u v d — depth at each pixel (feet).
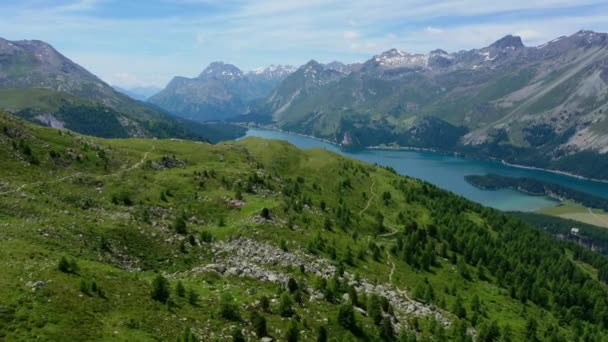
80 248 305.12
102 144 609.01
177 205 474.90
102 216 381.81
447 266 582.76
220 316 249.75
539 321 503.61
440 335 338.95
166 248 356.79
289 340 247.50
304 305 295.89
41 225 315.58
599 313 593.42
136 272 305.94
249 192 563.48
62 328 194.80
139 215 409.49
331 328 280.92
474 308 460.55
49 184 426.10
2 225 304.71
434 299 436.35
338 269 380.99
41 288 216.54
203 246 374.84
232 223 439.22
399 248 563.48
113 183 485.15
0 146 453.99
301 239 426.92
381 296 356.59
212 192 528.22
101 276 252.83
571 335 494.18
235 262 350.02
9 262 238.89
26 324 189.47
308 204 618.03
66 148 522.06
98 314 215.10
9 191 374.43
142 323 219.82
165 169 583.99
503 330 409.69
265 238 402.11
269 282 314.55
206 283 295.89
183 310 246.27
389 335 301.43
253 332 244.63
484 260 654.12
